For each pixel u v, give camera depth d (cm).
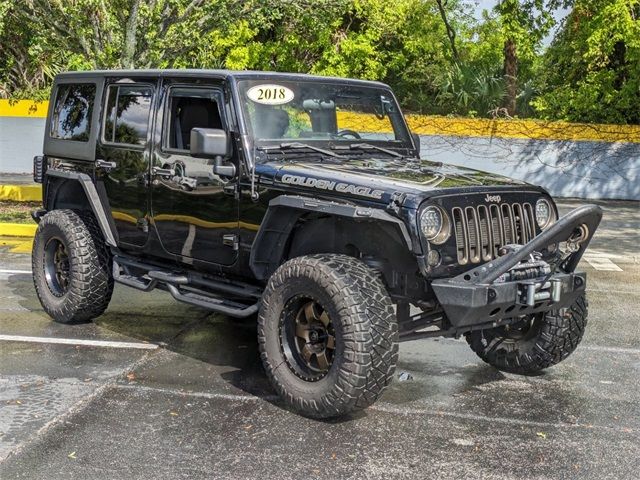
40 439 477
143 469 439
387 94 682
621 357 682
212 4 1399
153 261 677
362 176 532
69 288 717
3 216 1347
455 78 2197
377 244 535
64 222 718
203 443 477
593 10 2000
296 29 2164
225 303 600
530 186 562
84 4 1308
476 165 1988
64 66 2061
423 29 2294
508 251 518
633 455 473
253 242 562
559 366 652
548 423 523
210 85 605
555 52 2105
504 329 623
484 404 557
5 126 2067
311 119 623
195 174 607
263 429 500
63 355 647
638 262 1149
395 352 492
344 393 488
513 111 2170
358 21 2317
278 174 552
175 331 727
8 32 1962
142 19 1413
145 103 662
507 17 2039
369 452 468
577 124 1945
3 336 696
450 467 450
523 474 443
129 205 671
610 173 1947
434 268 497
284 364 522
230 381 592
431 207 495
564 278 534
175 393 563
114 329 729
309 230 562
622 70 2064
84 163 719
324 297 496
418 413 535
